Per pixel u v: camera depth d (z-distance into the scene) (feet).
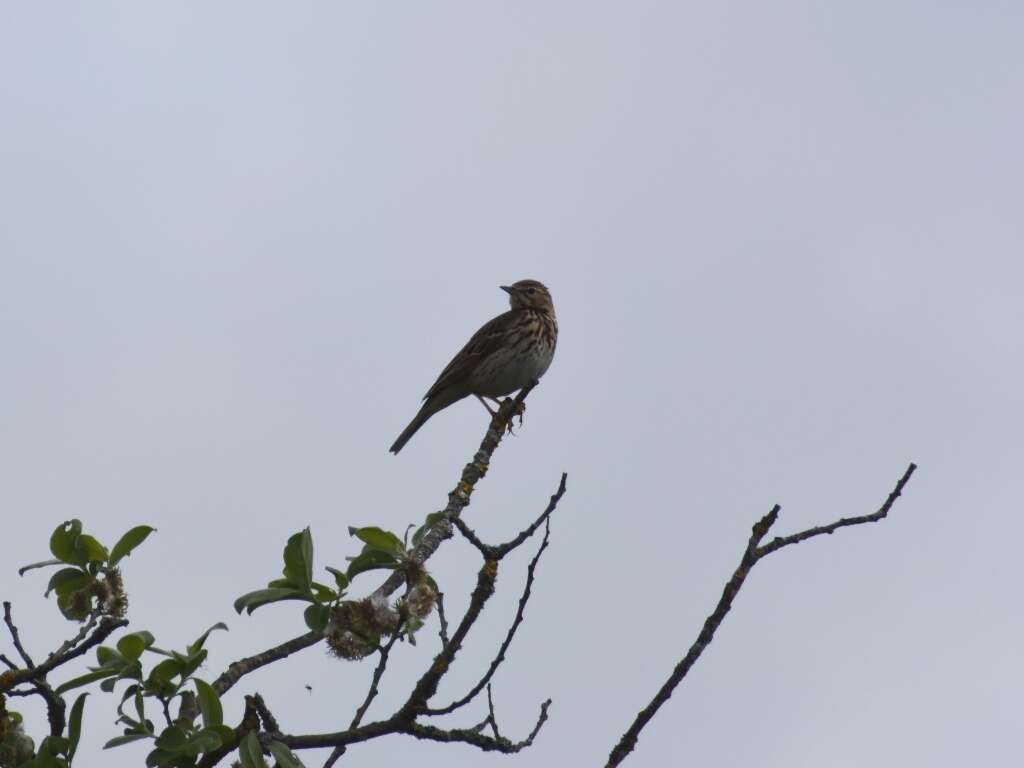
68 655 30.60
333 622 30.42
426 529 31.68
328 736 29.94
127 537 32.42
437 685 30.37
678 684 29.68
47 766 29.17
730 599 30.14
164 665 29.66
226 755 29.55
